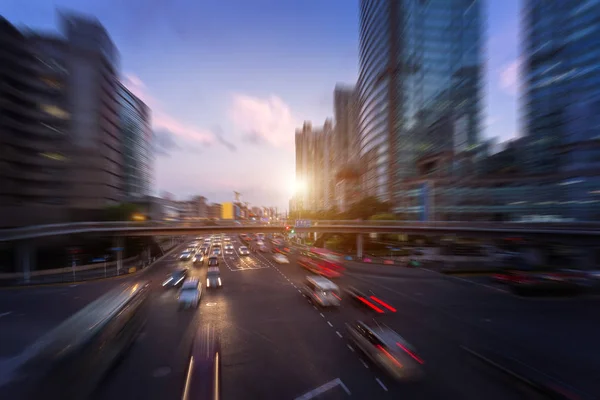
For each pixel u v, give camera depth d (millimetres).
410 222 56031
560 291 31547
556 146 70938
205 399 11016
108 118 71625
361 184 121688
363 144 119500
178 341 19188
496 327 22250
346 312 25234
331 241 86562
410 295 31500
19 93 55406
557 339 20141
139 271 45438
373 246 73938
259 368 15680
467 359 16750
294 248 84688
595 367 16391
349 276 42281
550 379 14594
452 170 92812
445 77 96188
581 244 46500
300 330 21047
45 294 31906
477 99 95438
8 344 19031
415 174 97062
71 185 63781
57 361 12555
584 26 66062
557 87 71188
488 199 80875
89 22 68750
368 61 115375
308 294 29938
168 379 14609
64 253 49250
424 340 19500
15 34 55125
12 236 37750
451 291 33469
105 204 68750
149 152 112062
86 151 66000
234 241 112562
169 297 30203
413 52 98312
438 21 96812
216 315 24375
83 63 66875
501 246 64812
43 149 58906
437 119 96000
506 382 14359
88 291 33125
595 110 63344
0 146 52688
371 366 15867
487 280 39594
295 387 13922
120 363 16250
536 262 52531
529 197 73875
